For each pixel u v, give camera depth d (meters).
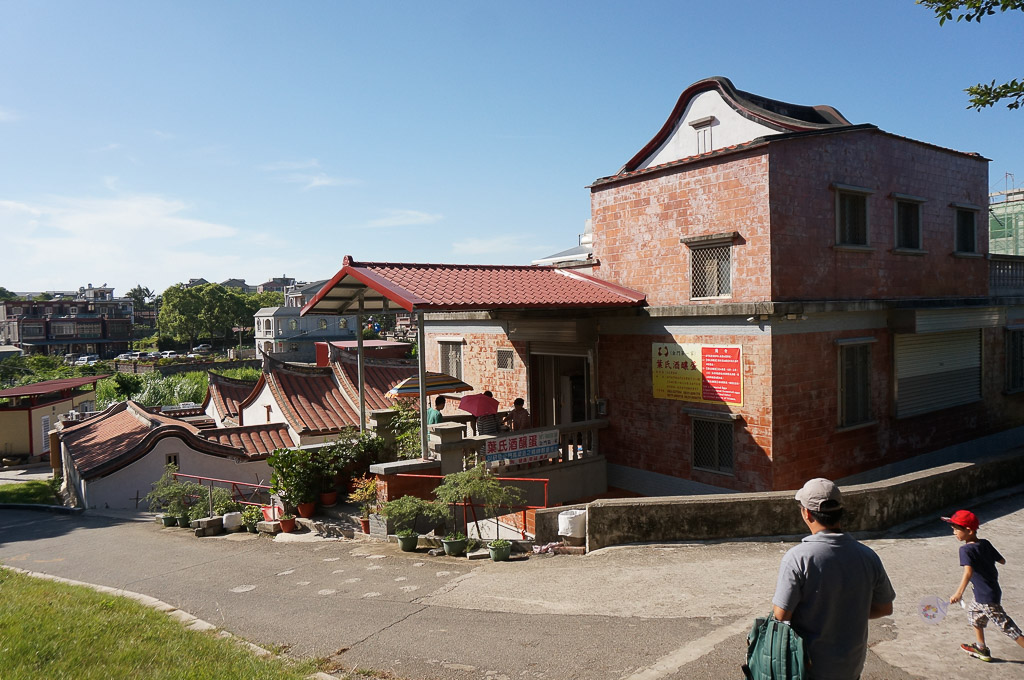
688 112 14.99
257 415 22.41
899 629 5.75
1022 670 4.95
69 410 32.84
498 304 11.30
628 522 8.96
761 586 6.94
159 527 14.52
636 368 13.27
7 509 19.12
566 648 5.72
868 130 12.55
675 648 5.55
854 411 12.31
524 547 9.45
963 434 14.96
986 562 5.16
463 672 5.39
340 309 13.80
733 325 11.46
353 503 12.88
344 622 6.87
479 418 13.67
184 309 93.00
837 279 11.98
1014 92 8.43
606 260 14.07
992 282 16.23
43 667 5.15
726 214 11.57
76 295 150.75
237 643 6.16
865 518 8.86
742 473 11.38
